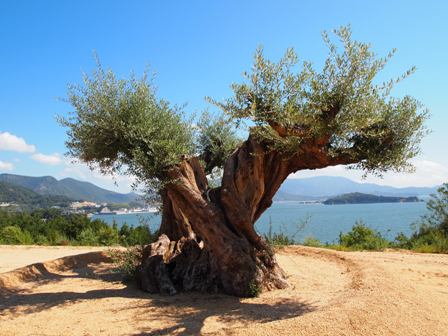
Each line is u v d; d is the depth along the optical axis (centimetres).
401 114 895
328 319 665
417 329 680
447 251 1780
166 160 957
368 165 930
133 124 975
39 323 736
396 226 4856
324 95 770
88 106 988
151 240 1428
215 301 874
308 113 780
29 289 1056
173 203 1088
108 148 1020
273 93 809
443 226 2195
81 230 2503
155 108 1009
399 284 920
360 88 766
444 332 686
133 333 666
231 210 1001
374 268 1142
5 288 1053
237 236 986
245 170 1015
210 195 1057
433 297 868
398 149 905
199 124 1341
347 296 816
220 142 1337
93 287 1072
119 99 991
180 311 798
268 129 845
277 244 1619
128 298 922
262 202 1085
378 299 773
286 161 1023
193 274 1006
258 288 915
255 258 976
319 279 1098
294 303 832
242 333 627
